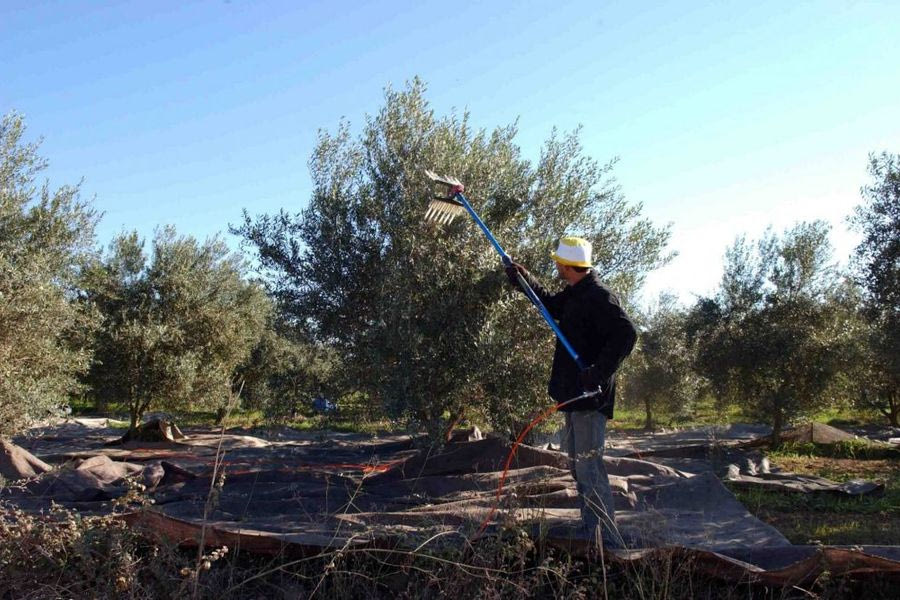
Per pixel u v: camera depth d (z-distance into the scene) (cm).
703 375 1262
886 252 991
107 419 2052
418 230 704
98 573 362
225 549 369
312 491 561
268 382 826
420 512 462
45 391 968
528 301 693
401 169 773
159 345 1561
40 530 369
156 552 364
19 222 1036
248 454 1039
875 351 1085
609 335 424
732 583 382
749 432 1502
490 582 361
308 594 376
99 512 509
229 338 1661
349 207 799
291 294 819
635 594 378
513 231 762
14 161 1039
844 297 1186
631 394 1703
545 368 679
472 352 645
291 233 835
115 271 1587
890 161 1005
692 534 459
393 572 392
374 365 685
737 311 1229
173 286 1595
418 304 673
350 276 786
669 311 1742
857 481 774
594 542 393
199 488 621
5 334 901
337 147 840
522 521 413
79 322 1134
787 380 1177
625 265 835
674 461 845
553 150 820
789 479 791
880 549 384
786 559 391
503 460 639
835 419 1828
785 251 1217
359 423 788
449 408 682
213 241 1697
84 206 1105
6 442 756
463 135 810
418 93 812
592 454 416
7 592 346
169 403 1590
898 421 1719
